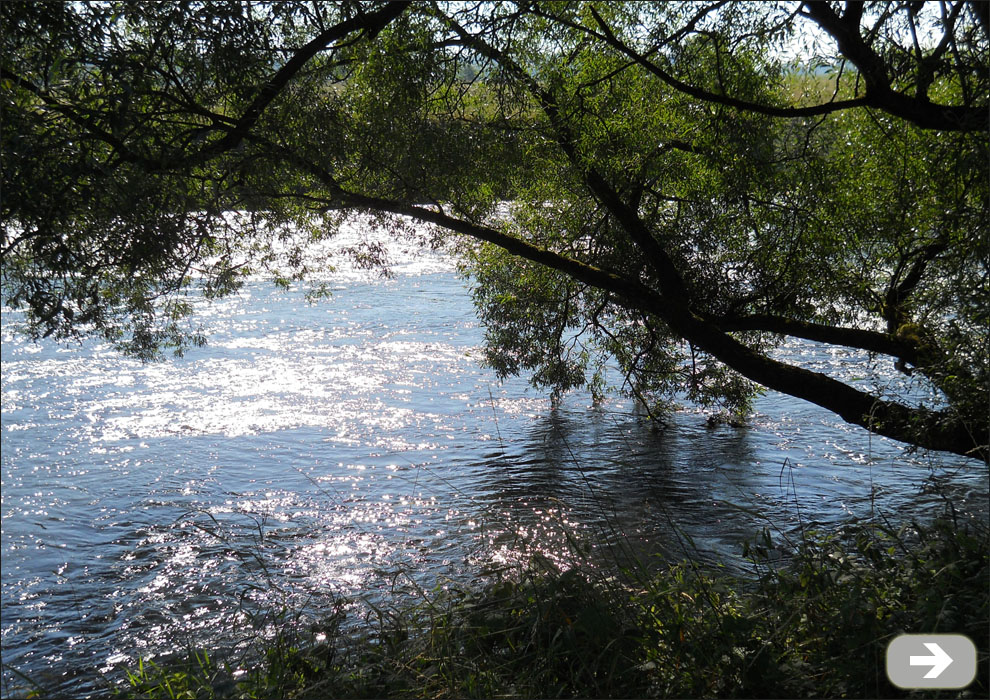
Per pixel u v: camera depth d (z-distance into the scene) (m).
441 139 8.48
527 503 11.89
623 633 4.39
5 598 9.22
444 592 5.69
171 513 11.81
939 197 9.33
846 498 11.70
